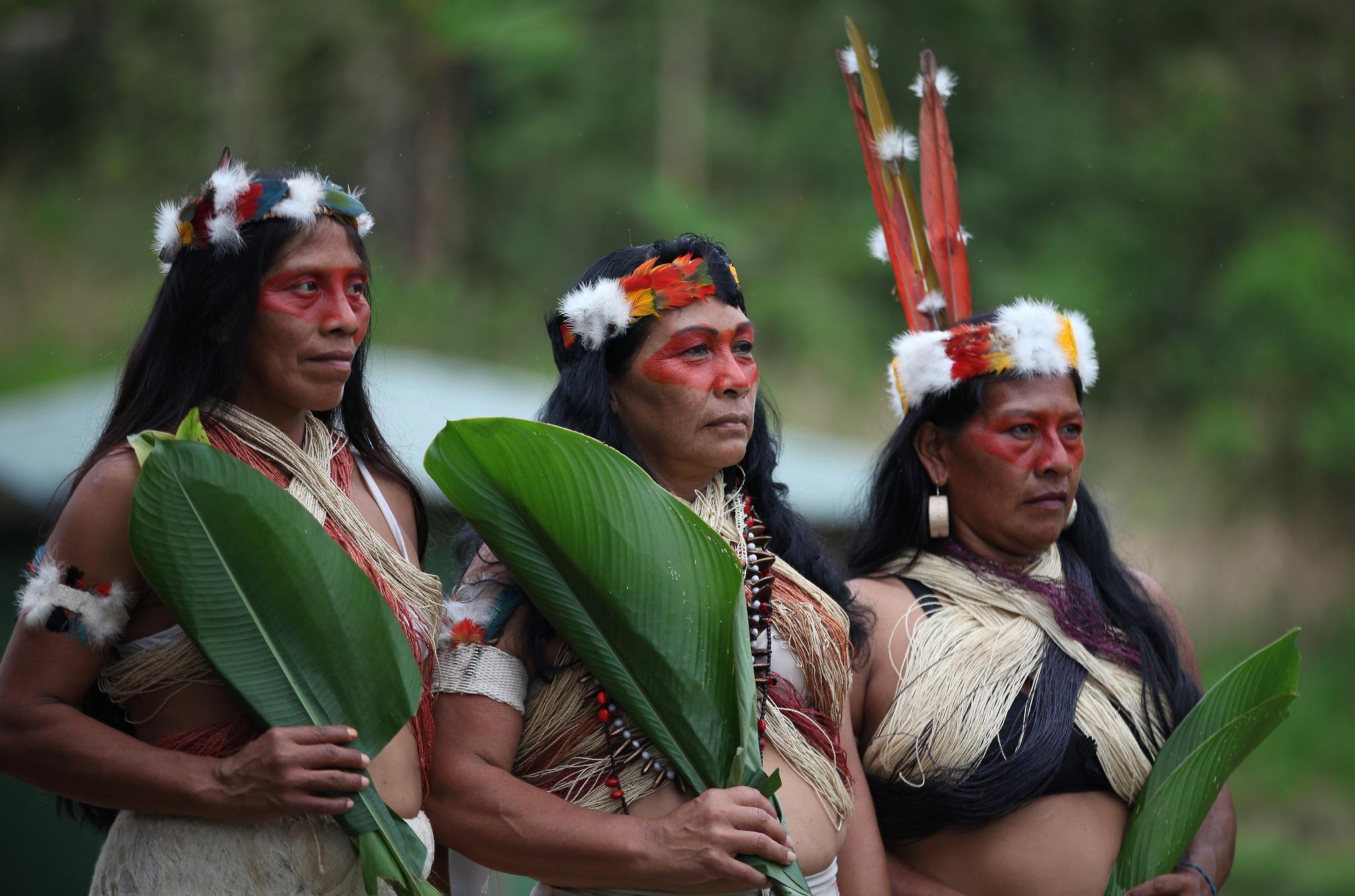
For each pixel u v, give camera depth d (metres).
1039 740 5.57
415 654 4.69
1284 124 36.72
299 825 4.38
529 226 32.75
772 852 4.55
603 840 4.60
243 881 4.32
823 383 29.69
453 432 4.64
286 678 4.31
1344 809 20.88
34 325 26.06
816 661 5.24
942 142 6.67
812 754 5.12
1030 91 36.19
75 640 4.29
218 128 31.39
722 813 4.55
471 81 33.72
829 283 32.31
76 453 10.67
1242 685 5.50
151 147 30.97
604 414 5.12
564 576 4.74
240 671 4.28
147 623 4.43
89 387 13.84
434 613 4.83
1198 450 30.23
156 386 4.62
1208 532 28.80
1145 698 5.81
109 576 4.33
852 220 33.84
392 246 32.06
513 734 4.89
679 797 4.86
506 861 4.71
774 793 4.80
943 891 5.59
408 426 12.11
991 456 5.88
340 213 4.68
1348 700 24.06
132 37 31.72
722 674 4.74
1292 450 30.12
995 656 5.71
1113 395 32.81
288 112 32.22
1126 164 35.44
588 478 4.64
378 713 4.38
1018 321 5.87
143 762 4.16
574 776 4.90
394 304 29.39
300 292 4.59
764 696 5.07
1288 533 28.94
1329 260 33.34
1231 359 32.38
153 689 4.43
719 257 5.25
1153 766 5.66
